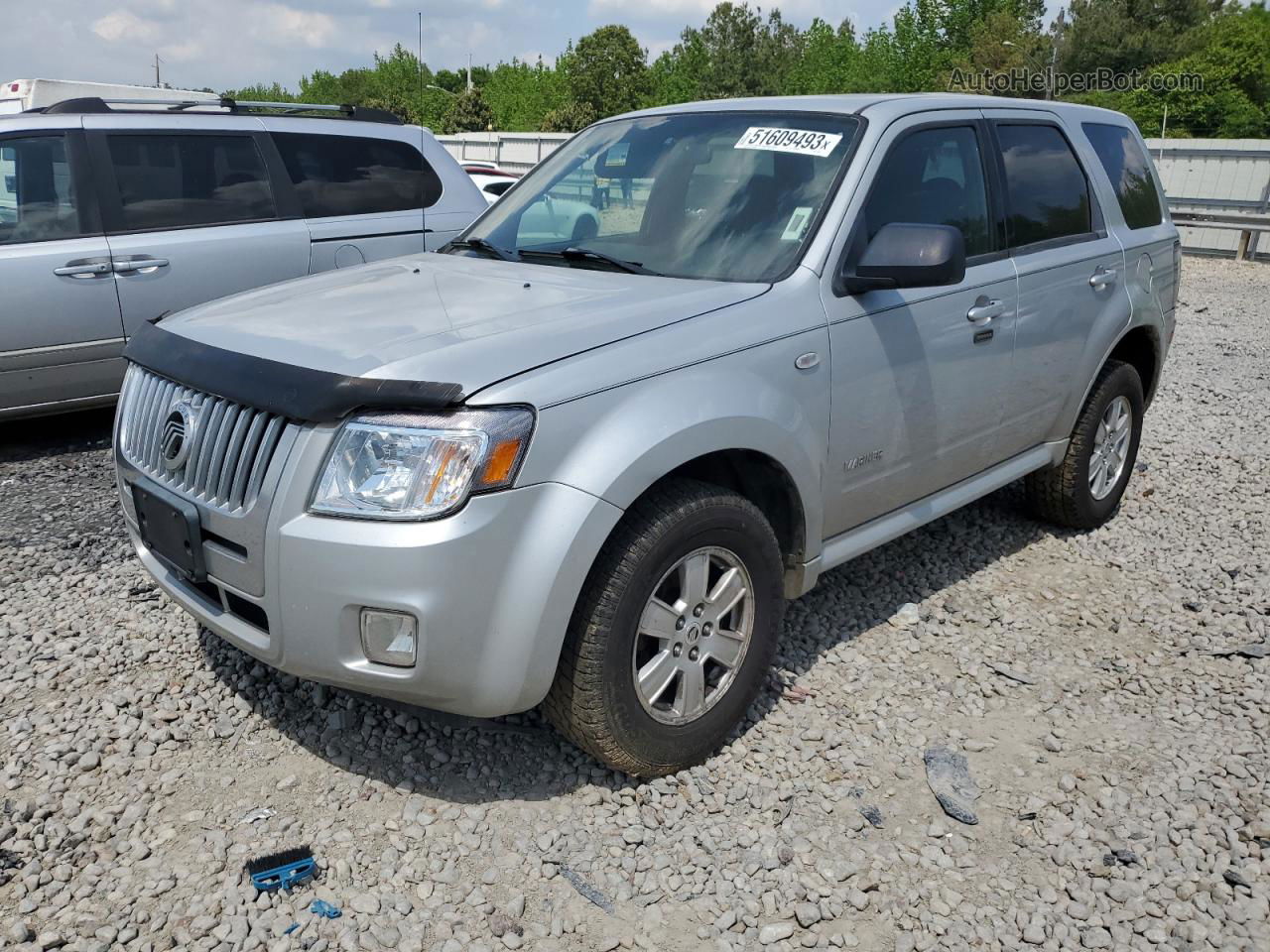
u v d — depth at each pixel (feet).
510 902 8.43
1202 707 11.78
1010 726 11.33
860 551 11.96
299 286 11.57
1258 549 16.40
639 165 12.92
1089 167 15.70
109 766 10.02
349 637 8.48
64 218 19.02
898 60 251.19
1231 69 211.61
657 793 9.84
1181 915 8.57
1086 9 226.38
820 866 9.04
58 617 12.96
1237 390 27.81
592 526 8.61
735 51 297.12
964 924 8.45
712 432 9.39
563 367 8.77
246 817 9.36
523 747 10.50
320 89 374.22
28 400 19.11
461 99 277.85
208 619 9.50
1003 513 17.70
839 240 11.10
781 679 11.97
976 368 12.91
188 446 9.37
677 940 8.21
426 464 8.21
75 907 8.24
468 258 12.66
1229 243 60.95
